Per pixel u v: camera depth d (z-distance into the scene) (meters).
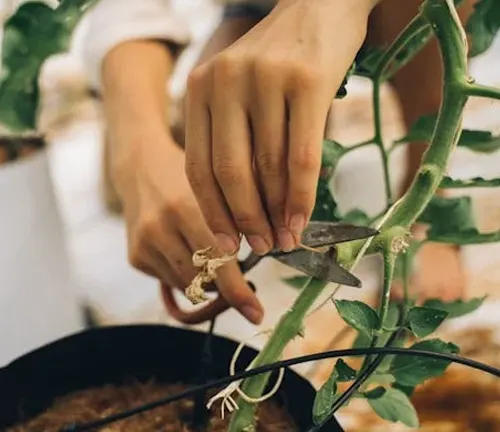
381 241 0.47
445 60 0.43
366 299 0.81
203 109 0.43
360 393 0.52
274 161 0.42
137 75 0.88
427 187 0.45
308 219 0.44
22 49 0.44
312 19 0.43
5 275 0.78
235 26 1.00
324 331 0.81
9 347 0.77
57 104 1.26
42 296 0.80
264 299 0.88
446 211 0.58
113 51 0.92
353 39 0.44
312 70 0.41
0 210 0.78
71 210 1.11
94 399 0.61
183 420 0.59
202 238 0.64
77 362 0.62
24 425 0.59
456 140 0.45
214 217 0.45
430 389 0.75
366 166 1.15
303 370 0.77
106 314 0.93
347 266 0.48
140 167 0.72
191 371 0.63
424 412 0.74
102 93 0.94
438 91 0.98
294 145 0.41
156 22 0.96
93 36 0.95
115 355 0.63
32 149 0.83
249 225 0.44
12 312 0.78
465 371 0.77
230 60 0.42
